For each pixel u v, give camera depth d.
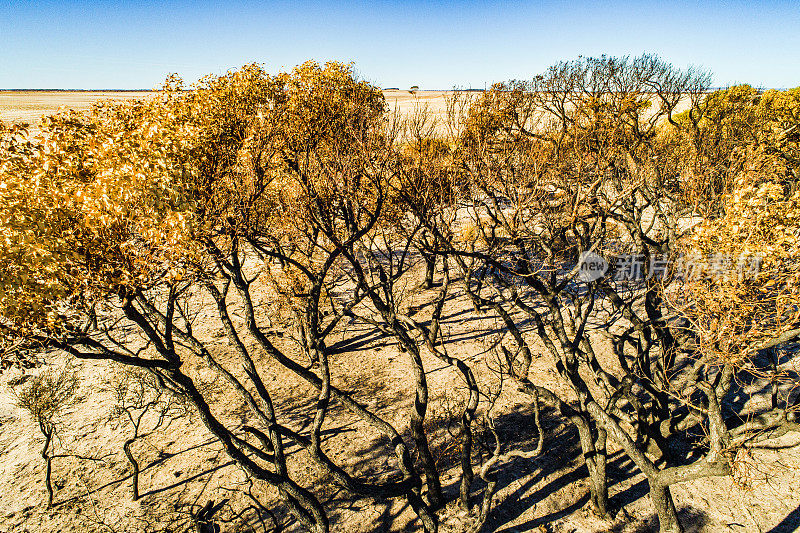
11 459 15.29
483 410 17.52
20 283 6.96
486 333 23.19
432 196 12.17
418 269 30.84
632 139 17.53
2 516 13.20
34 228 7.13
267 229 12.77
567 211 12.00
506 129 17.50
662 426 13.27
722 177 14.22
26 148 8.02
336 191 11.90
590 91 20.53
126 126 9.16
